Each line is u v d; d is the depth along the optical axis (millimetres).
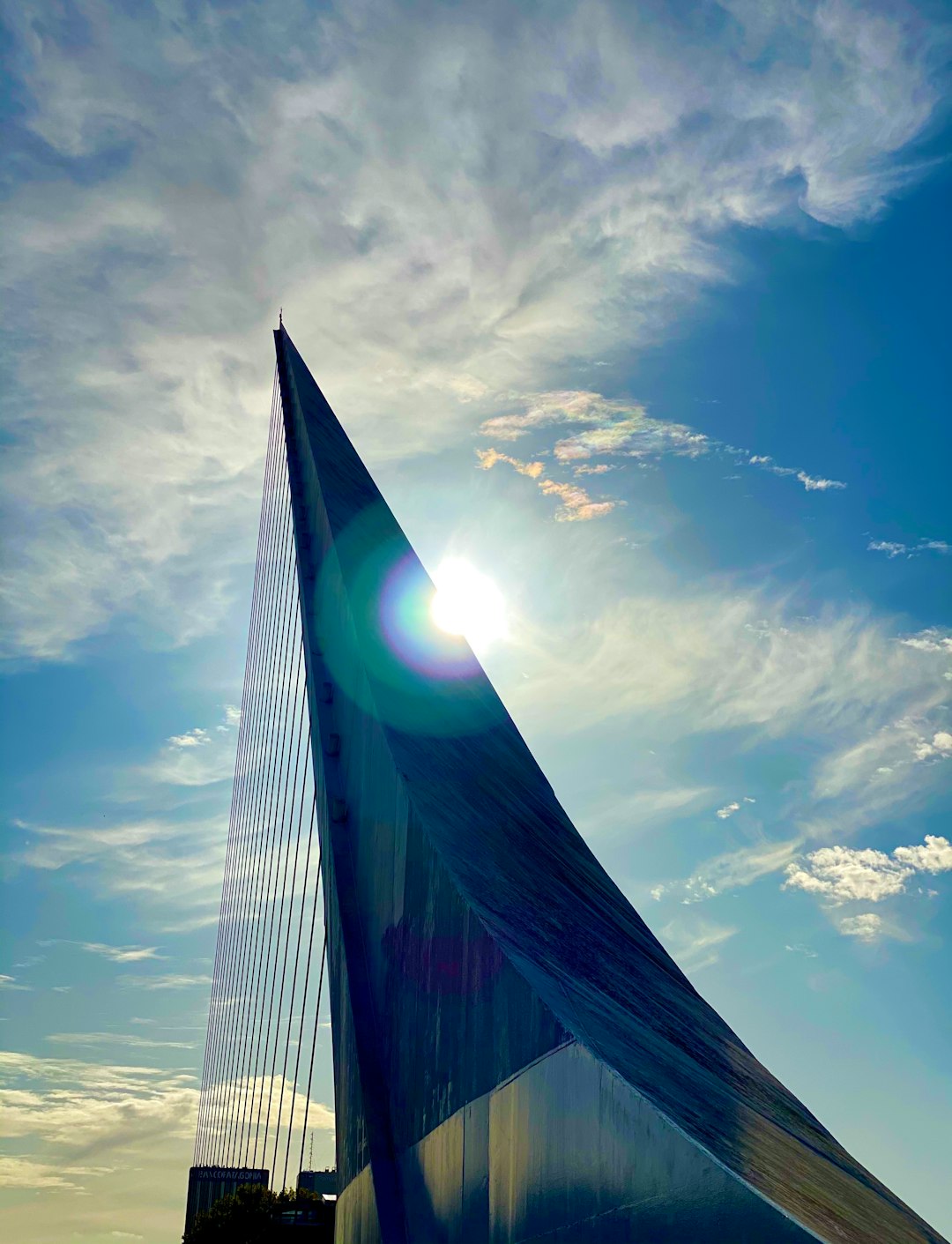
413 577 34938
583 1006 12117
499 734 31359
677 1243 7609
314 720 30984
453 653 33719
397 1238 16906
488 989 12992
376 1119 19219
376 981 21562
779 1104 16047
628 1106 8609
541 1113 10695
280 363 51531
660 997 18641
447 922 15531
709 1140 8008
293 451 43719
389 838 20953
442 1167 14867
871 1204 10094
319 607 34375
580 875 25281
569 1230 9695
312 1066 31094
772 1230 6449
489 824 22078
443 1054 15367
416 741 23562
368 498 39500
